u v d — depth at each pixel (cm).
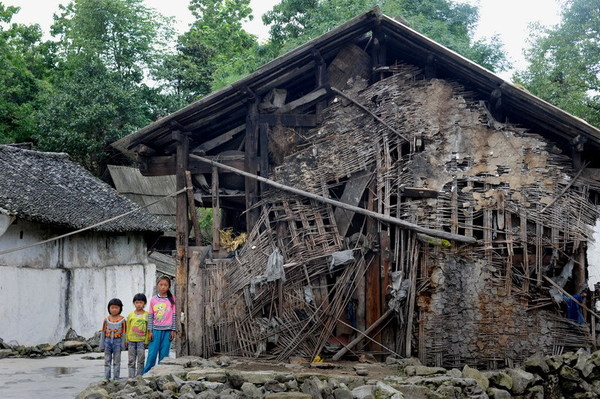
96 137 3262
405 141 1084
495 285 1044
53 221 1806
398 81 1105
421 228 1044
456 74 1106
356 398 816
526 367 974
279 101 1138
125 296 2264
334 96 1130
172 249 3164
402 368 984
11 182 1897
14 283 1712
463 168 1073
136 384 852
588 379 966
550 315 1045
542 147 1070
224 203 1227
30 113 3522
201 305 1096
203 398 795
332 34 1077
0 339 1652
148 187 3259
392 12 2617
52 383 1116
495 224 1059
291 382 867
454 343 1030
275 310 1069
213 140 1161
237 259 1095
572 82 2480
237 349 1073
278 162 1129
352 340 1052
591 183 1071
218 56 3931
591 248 1058
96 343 1856
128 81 3456
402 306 1045
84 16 3525
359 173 1091
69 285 1948
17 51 3822
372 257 1069
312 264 1069
